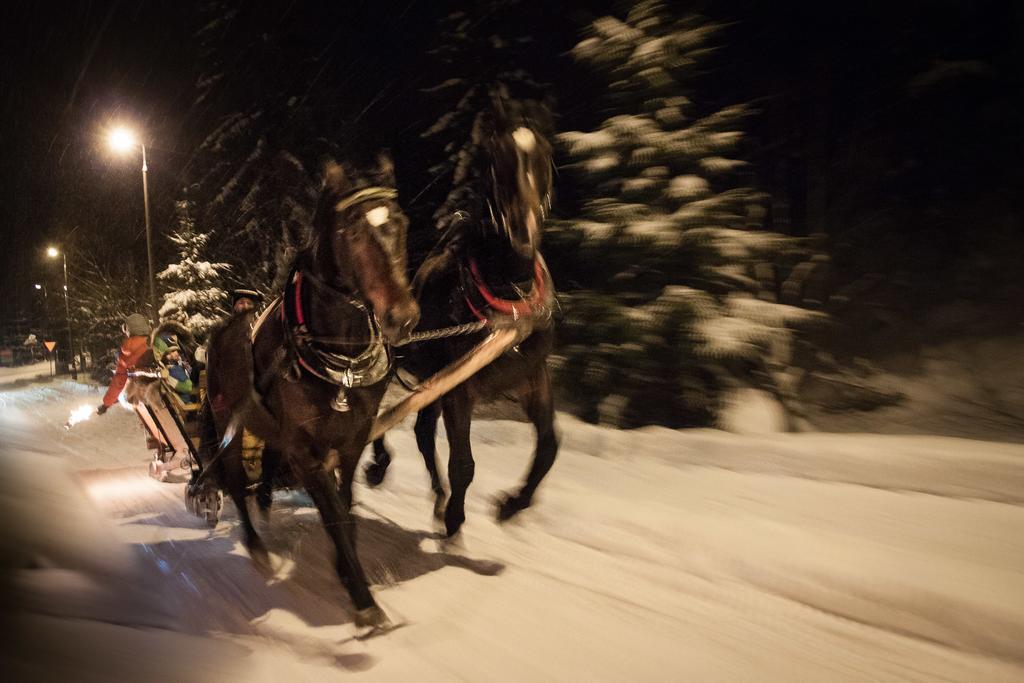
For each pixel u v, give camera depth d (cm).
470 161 1365
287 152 1930
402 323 393
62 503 705
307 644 405
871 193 1217
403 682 358
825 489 594
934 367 973
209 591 486
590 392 966
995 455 566
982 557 454
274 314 467
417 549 555
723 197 912
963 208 1143
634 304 934
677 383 916
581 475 699
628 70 927
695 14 948
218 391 555
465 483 532
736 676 357
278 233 1942
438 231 1288
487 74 1437
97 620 420
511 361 512
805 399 959
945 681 349
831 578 445
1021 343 957
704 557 497
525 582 482
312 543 586
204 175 2206
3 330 5944
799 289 997
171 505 723
